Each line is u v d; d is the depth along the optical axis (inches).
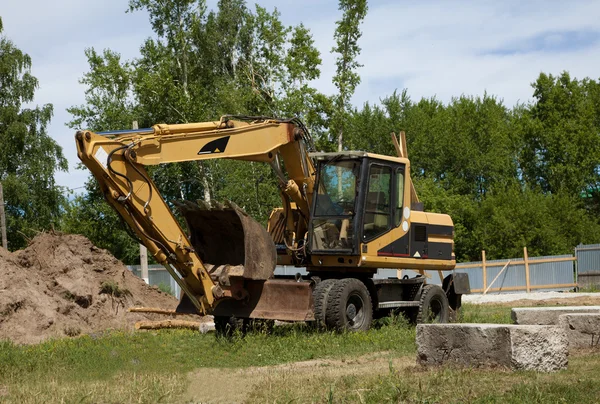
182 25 1670.8
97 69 1672.0
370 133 2208.4
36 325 625.3
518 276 1296.8
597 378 309.6
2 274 647.8
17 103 1647.4
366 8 1606.8
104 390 324.2
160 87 1515.7
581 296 1034.1
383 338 489.7
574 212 1790.1
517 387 288.0
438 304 616.7
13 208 1614.2
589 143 2171.5
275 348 455.2
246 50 1827.0
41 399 307.1
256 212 1444.4
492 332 344.5
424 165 2212.1
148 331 620.7
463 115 2279.8
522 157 2340.1
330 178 558.3
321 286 513.3
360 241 540.1
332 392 283.0
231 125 507.2
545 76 2325.3
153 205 458.0
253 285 506.6
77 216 1686.8
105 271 739.4
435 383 309.3
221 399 309.0
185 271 474.0
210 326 593.6
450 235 641.6
